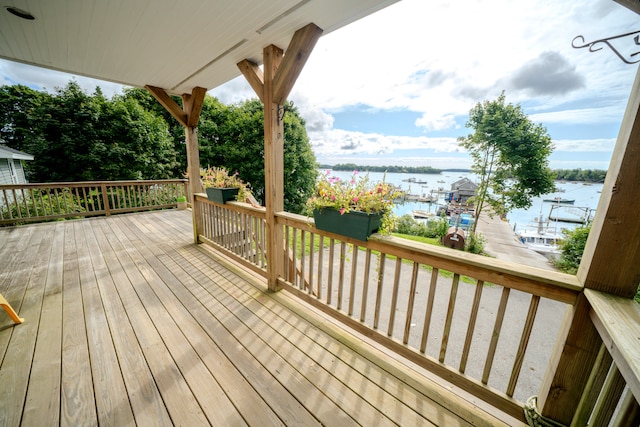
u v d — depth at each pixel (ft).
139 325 6.44
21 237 13.70
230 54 7.88
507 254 20.13
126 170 33.99
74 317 6.72
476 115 27.14
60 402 4.33
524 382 6.41
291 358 5.41
